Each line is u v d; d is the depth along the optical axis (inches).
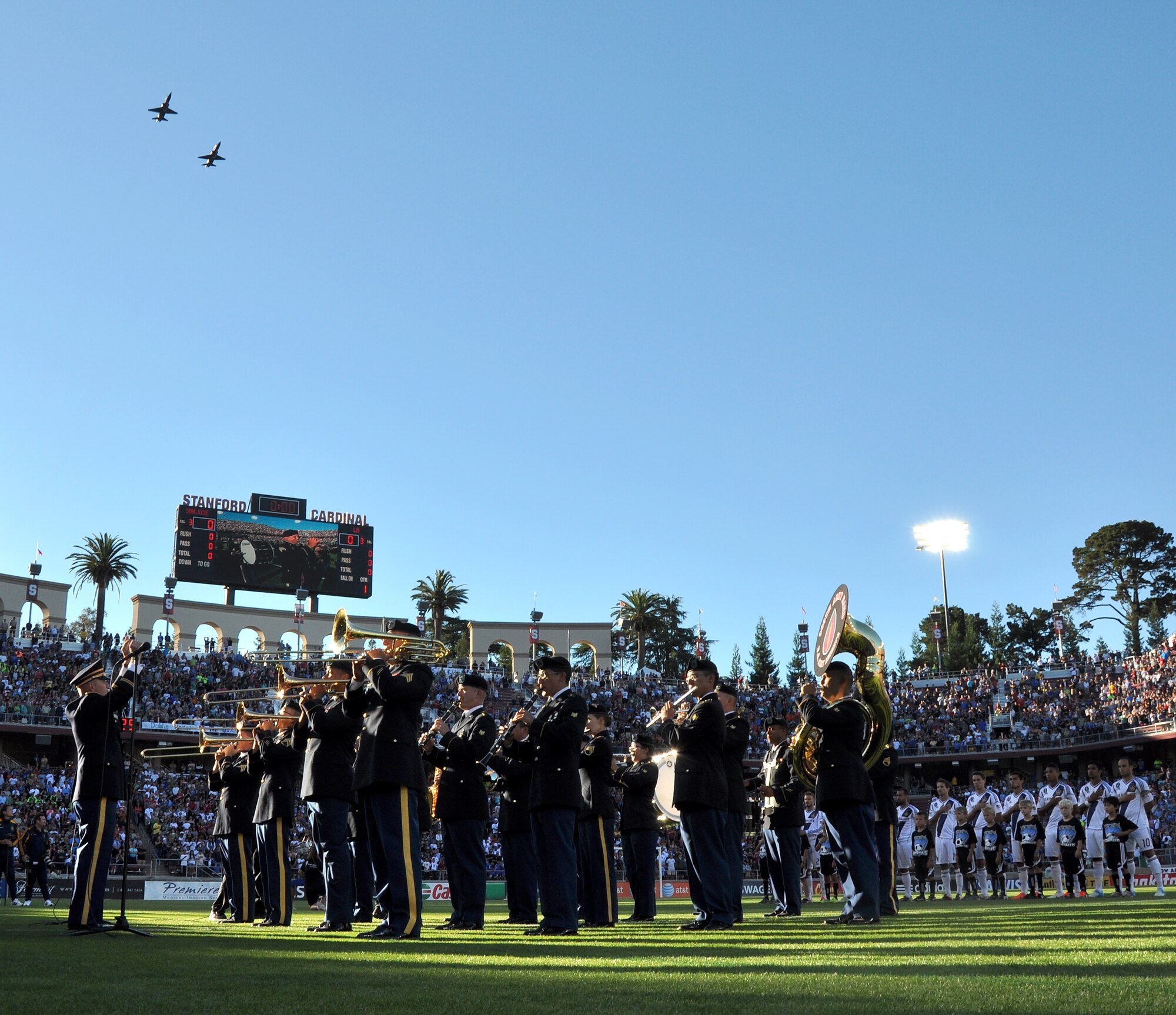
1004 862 956.6
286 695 608.1
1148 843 815.1
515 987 239.6
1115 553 4485.7
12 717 2245.3
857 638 506.9
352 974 271.6
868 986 230.1
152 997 228.5
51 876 1656.0
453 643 4670.3
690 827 488.4
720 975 257.8
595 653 3238.2
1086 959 269.6
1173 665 2657.5
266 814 589.9
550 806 473.1
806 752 520.7
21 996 232.5
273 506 3174.2
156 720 2308.1
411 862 436.1
